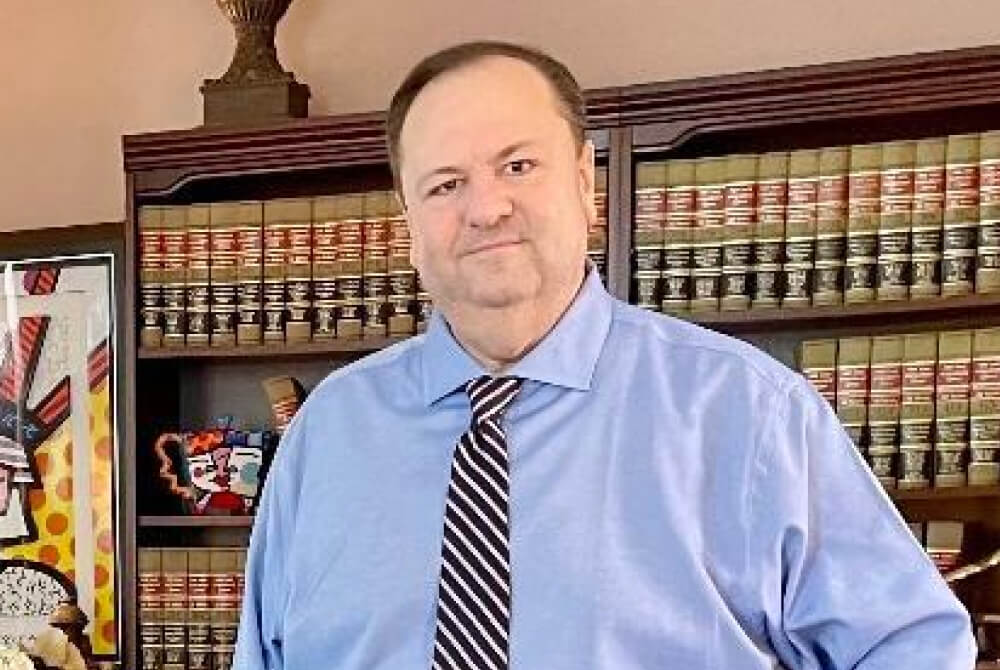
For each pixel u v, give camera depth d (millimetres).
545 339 1354
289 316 2342
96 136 2754
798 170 2039
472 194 1270
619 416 1336
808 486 1286
